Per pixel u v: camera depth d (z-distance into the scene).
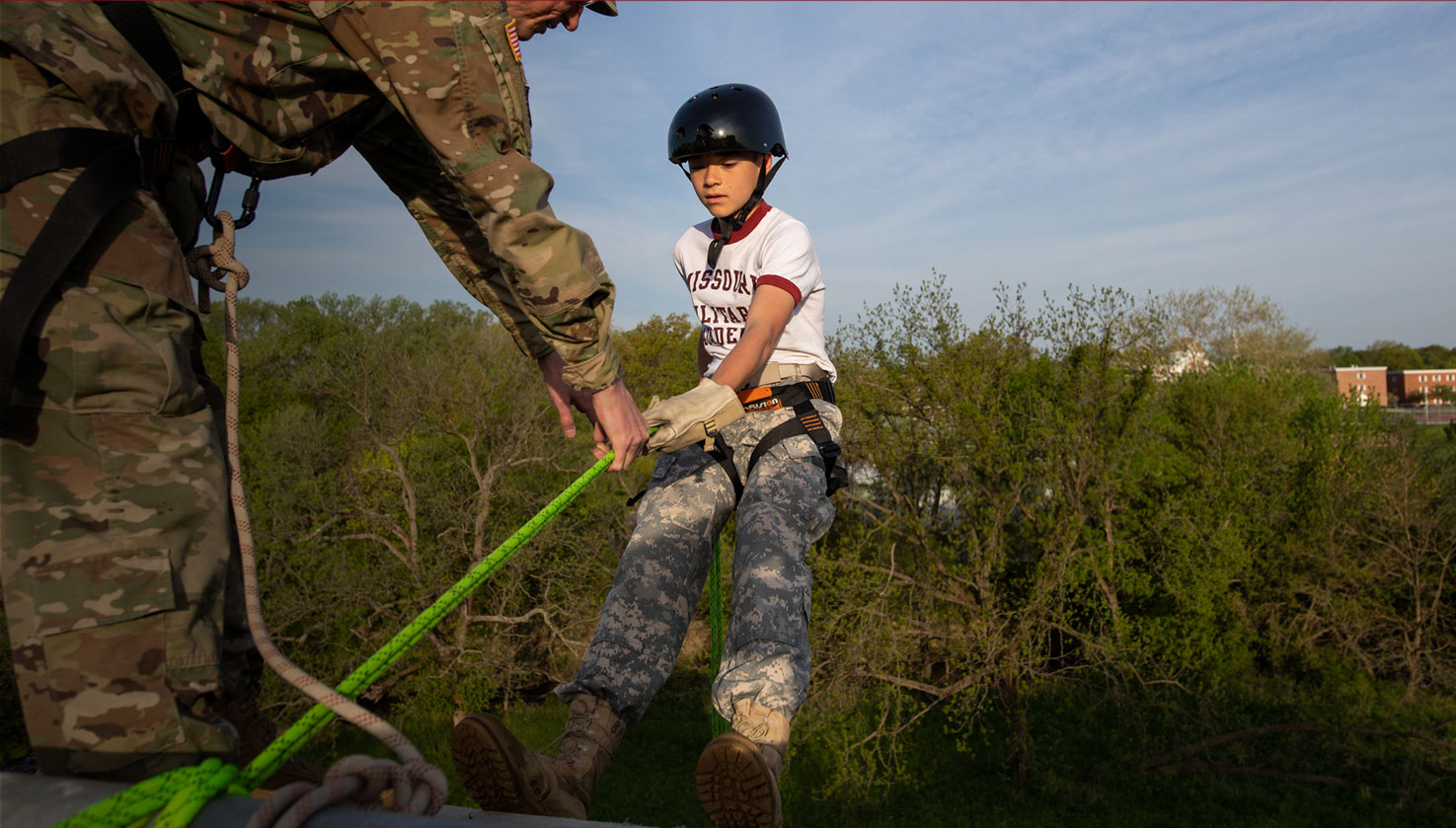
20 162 1.05
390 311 37.44
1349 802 16.78
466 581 1.23
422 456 22.19
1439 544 19.59
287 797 0.80
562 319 1.38
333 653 20.48
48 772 0.98
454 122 1.27
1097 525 18.64
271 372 32.62
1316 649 20.66
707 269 2.41
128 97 1.16
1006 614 17.05
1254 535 20.89
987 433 16.81
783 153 2.33
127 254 1.12
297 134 1.36
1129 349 17.70
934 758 18.95
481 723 1.49
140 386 1.09
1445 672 19.03
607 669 1.83
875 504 18.47
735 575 1.87
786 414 2.15
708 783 1.55
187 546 1.08
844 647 16.53
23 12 1.08
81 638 0.99
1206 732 18.47
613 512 21.98
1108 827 16.19
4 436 1.00
